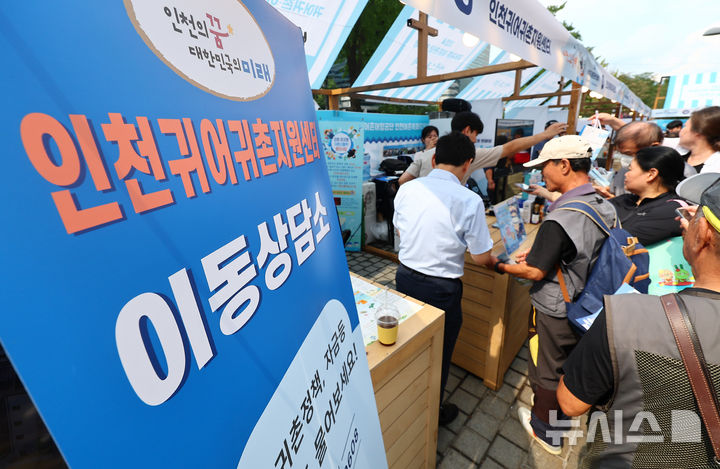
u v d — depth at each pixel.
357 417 0.86
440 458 2.07
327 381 0.72
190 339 0.38
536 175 4.63
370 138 5.66
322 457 0.64
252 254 0.51
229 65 0.51
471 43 2.73
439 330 1.60
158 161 0.36
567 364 0.96
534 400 2.05
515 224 2.29
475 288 2.51
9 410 0.32
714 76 11.90
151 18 0.37
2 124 0.22
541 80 8.23
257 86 0.59
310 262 0.73
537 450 2.10
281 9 2.91
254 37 0.59
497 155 2.80
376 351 1.32
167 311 0.35
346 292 0.94
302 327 0.65
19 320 0.22
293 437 0.56
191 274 0.39
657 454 0.77
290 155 0.69
